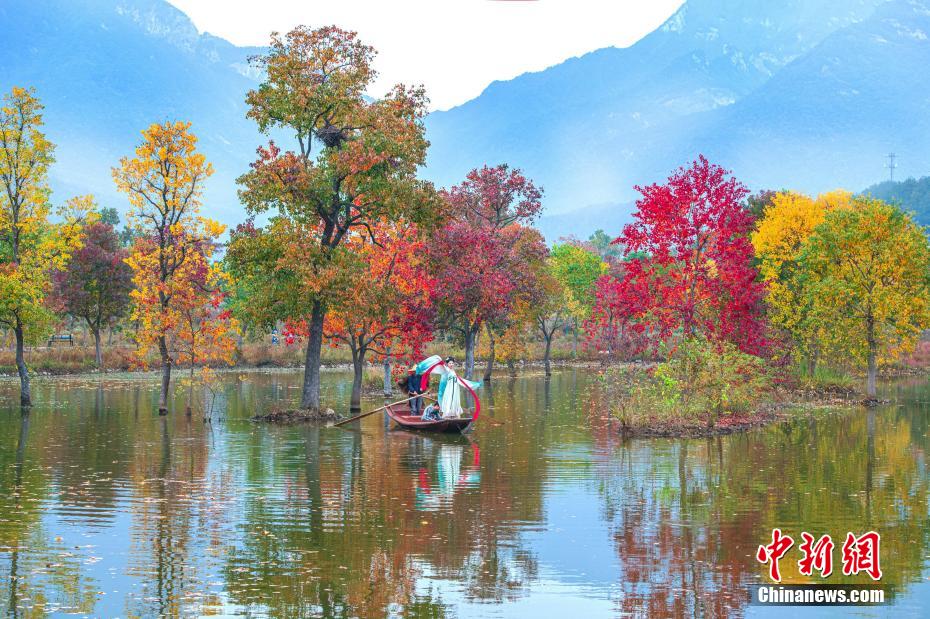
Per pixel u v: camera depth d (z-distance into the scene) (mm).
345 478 21688
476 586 13227
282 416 34469
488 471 22562
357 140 34000
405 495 19516
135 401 41469
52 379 55281
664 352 32688
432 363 33875
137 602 12484
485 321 54219
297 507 18312
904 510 17828
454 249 47500
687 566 14234
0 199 38219
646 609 12297
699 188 33750
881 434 28938
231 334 70688
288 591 12977
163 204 34094
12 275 37188
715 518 17266
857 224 41875
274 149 34594
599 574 13758
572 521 17047
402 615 12031
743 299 33156
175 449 26547
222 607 12305
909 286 42219
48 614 11992
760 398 36219
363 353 38656
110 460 24375
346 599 12656
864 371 54375
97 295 62656
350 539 15758
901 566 14266
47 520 17109
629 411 30656
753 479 21156
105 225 67312
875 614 12141
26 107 38281
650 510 17938
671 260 33500
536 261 55719
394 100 37125
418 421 31797
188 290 34625
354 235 39875
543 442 27938
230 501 18906
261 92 34188
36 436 29281
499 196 55906
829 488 20000
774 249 48844
